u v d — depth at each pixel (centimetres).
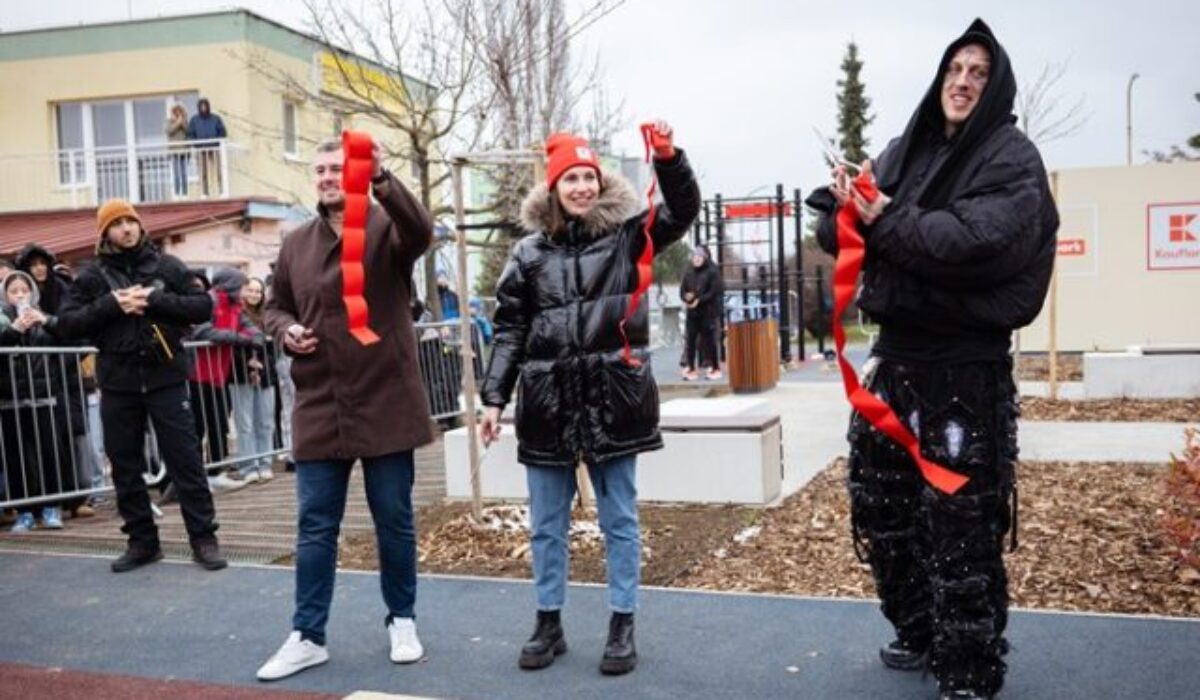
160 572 595
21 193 2219
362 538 677
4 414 733
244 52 2102
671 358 2231
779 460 749
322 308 425
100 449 873
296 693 407
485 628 475
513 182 1227
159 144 2156
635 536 421
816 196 361
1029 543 575
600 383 408
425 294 1684
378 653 448
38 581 585
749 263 1969
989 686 345
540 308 418
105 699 407
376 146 395
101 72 2223
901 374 350
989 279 325
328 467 431
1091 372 1202
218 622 500
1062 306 1736
